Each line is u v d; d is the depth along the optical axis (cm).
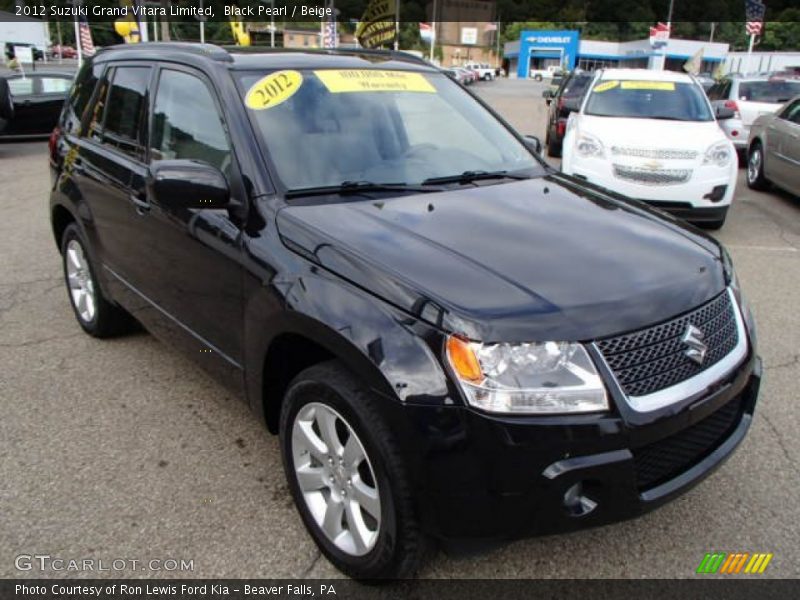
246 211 288
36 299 548
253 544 279
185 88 343
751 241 761
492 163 359
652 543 282
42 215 837
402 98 362
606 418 216
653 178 714
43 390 399
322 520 265
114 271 408
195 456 337
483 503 216
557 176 368
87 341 468
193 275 319
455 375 214
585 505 222
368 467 237
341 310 238
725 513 301
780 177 973
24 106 1411
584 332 220
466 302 221
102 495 307
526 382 212
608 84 873
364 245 251
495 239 264
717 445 259
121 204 376
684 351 239
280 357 283
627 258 259
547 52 8775
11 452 337
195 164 284
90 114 436
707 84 2241
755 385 279
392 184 314
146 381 412
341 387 237
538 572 266
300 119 319
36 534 282
